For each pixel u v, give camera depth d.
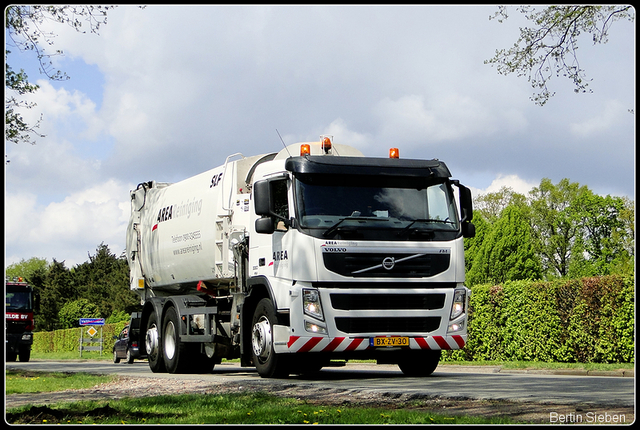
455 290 12.18
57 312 87.69
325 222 11.79
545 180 61.12
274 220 12.45
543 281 21.30
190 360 15.92
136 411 8.04
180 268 17.05
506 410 7.59
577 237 58.78
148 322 17.77
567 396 8.65
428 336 11.99
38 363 28.27
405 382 11.35
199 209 16.17
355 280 11.70
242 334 13.39
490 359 22.61
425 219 12.18
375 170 12.23
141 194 19.62
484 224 44.72
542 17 14.85
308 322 11.65
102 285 86.12
